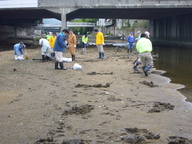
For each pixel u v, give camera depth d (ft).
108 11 113.29
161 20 165.27
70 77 33.78
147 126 16.52
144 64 35.68
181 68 45.29
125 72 38.55
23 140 14.23
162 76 36.29
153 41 176.86
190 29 117.39
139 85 29.32
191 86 29.53
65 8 100.78
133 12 118.42
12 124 16.63
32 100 22.35
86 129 15.87
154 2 99.25
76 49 93.56
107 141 14.14
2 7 100.22
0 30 191.31
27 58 55.26
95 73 36.96
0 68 41.78
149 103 21.97
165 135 15.08
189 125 16.83
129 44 74.74
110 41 177.06
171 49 100.22
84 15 131.54
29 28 310.24
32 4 99.86
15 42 161.48
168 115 18.84
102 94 24.68
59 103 21.49
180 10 108.27
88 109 19.76
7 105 20.83
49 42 53.62
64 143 13.60
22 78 32.60
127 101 22.44
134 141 13.98
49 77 33.60
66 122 17.06
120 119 17.74
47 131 15.52
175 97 24.31
